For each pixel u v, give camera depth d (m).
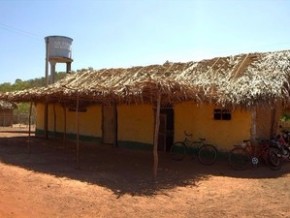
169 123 17.72
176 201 9.52
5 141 22.09
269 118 16.66
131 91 12.17
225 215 8.42
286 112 21.47
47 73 27.72
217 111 15.82
